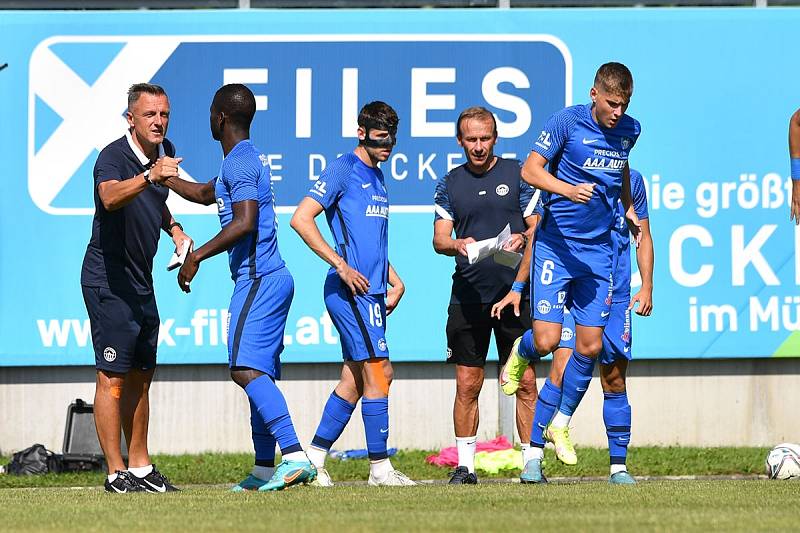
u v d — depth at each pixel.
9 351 34.97
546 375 35.94
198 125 35.41
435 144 35.41
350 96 35.53
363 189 24.70
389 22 35.56
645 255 26.33
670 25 35.72
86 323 35.16
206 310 35.12
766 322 35.59
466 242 26.38
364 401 25.05
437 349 35.12
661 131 35.66
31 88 35.31
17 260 35.09
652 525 15.66
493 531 14.99
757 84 35.84
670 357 35.44
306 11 35.56
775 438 36.16
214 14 35.53
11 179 35.19
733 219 35.66
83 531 15.59
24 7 35.97
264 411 22.61
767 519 16.45
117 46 35.44
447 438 35.75
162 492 23.47
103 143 35.38
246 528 15.57
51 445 35.44
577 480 29.42
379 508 18.25
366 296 24.58
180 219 34.94
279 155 35.41
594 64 35.72
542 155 23.45
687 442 36.12
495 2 36.38
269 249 22.94
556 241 24.05
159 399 35.72
